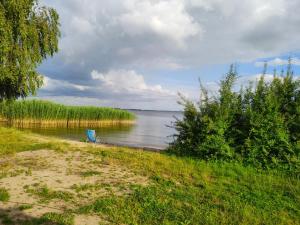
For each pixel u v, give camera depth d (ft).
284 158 41.52
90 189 29.32
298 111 42.96
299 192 31.60
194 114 48.06
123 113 194.18
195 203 26.91
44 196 26.89
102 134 127.75
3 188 28.09
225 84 47.44
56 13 71.92
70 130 139.13
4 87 70.33
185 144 48.78
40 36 70.28
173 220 23.26
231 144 45.21
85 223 21.89
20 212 23.16
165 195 28.35
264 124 42.73
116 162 40.55
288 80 45.27
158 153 50.80
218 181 34.01
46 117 150.92
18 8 60.59
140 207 25.20
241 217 24.52
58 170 35.63
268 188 32.37
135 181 32.45
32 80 66.95
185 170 37.50
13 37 62.64
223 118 45.09
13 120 142.61
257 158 42.78
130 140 112.78
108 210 24.30
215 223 23.08
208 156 44.88
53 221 21.75
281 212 26.37
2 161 39.29
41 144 52.39
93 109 174.19
